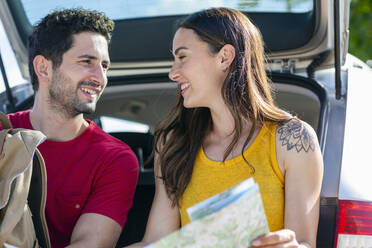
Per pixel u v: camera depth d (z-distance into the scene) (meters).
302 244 1.61
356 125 1.98
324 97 2.17
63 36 1.99
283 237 1.44
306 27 2.39
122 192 2.00
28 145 1.68
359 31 5.98
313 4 2.29
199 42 1.79
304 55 2.49
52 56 2.00
